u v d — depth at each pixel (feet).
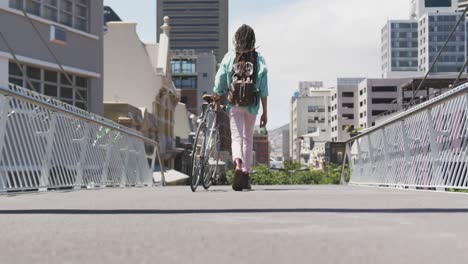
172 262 7.03
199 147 28.73
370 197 20.49
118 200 19.58
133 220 12.39
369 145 48.24
